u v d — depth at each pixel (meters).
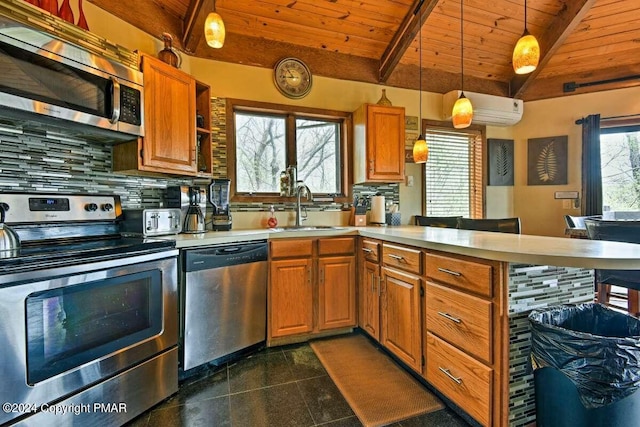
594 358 1.10
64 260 1.33
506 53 3.62
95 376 1.44
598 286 2.80
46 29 1.48
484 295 1.42
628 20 3.22
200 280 1.99
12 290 1.19
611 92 3.69
